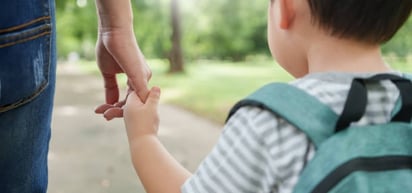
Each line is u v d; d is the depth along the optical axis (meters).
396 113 0.76
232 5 22.48
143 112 0.91
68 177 3.28
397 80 0.78
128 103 0.94
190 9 22.08
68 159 3.77
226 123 0.81
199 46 23.73
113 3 1.01
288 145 0.74
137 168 0.88
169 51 14.18
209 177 0.78
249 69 16.48
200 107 6.68
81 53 31.83
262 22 22.84
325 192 0.70
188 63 20.11
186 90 9.12
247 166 0.75
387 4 0.79
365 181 0.71
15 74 0.82
